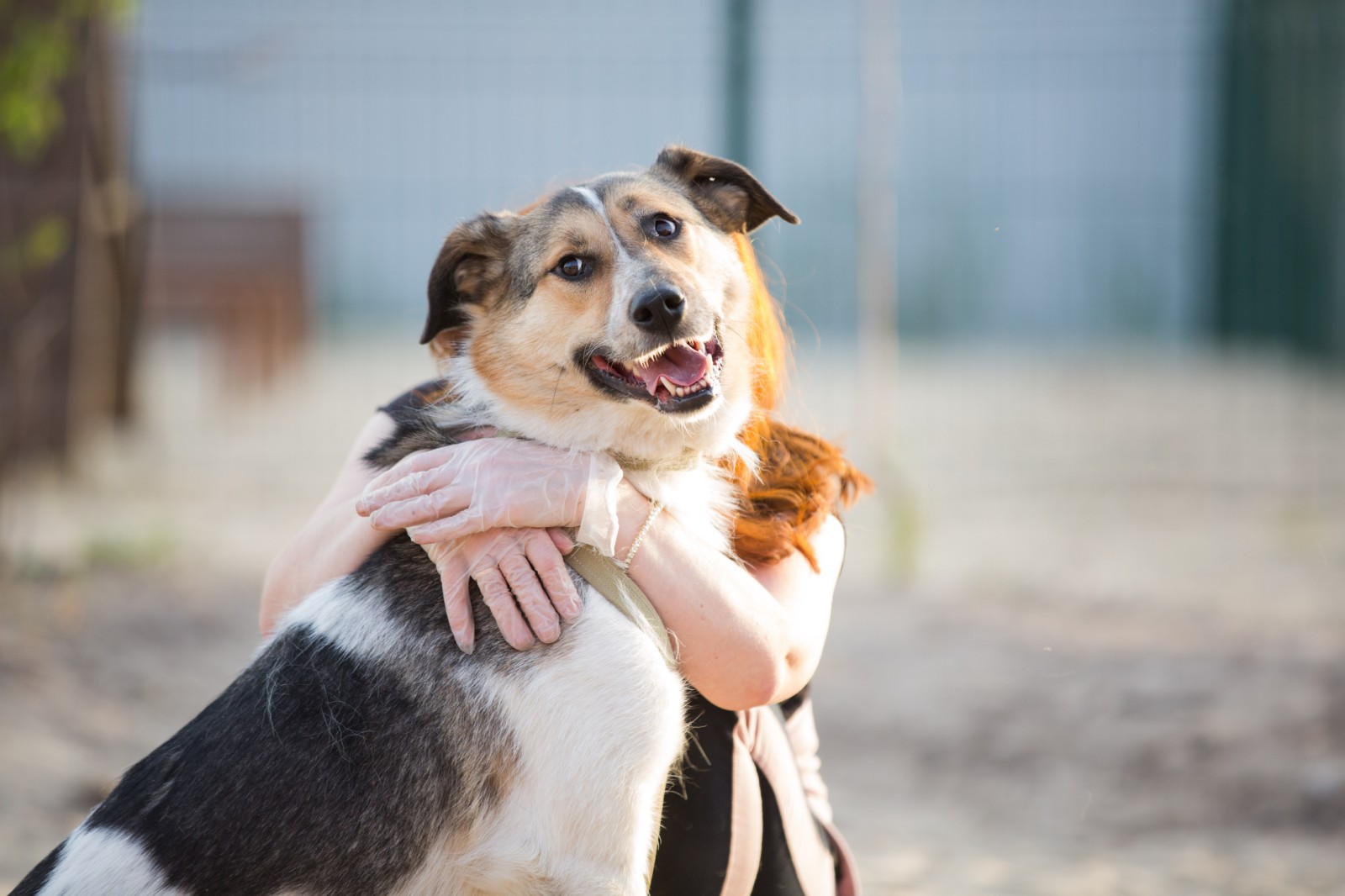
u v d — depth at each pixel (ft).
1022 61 55.67
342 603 8.19
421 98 53.67
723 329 9.33
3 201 29.84
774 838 8.38
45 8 24.23
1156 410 47.01
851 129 57.72
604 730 7.56
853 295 60.64
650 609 7.82
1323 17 54.54
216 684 19.31
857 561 27.14
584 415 8.89
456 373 9.46
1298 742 16.75
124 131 36.81
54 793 14.61
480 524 7.64
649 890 8.19
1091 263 64.23
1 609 20.57
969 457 38.11
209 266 45.44
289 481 33.81
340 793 7.59
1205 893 13.39
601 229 9.10
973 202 64.08
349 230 60.59
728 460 9.12
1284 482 35.14
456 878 7.75
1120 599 23.99
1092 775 16.80
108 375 38.32
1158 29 56.54
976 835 15.21
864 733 18.45
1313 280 58.08
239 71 38.34
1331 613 22.53
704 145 50.34
